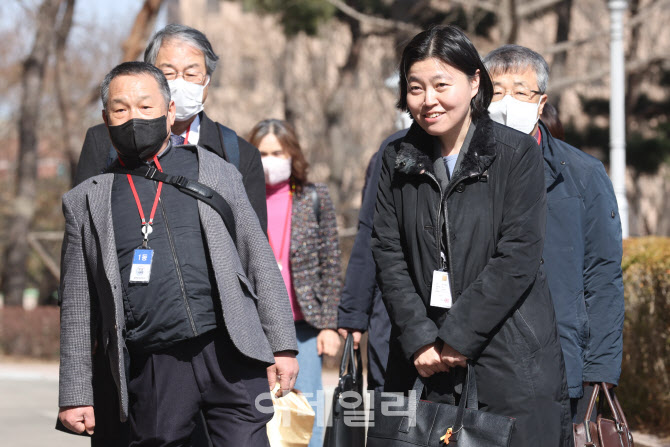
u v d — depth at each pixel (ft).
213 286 14.87
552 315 14.61
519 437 13.97
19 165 100.01
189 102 18.88
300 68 113.80
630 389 28.78
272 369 15.97
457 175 14.37
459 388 14.42
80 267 15.21
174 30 19.21
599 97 94.99
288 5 77.41
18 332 83.10
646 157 89.10
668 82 102.78
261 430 15.23
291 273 23.71
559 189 16.87
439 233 14.48
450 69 14.38
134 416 15.08
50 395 50.78
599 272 16.96
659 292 27.91
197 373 14.82
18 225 100.37
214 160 15.75
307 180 24.48
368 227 20.54
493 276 14.01
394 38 91.76
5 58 119.34
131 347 14.84
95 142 17.95
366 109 104.78
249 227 15.70
